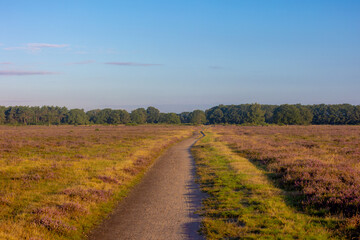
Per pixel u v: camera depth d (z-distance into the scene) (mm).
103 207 11086
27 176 15297
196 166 21500
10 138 47469
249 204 10641
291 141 37625
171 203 11641
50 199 11242
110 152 28141
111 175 16281
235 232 8000
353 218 8117
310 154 22891
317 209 9516
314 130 73438
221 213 9766
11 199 11023
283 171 16156
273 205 10219
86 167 18656
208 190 13359
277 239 7375
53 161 20891
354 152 23500
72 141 41750
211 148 33156
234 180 14945
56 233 8172
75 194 11852
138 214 10320
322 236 7402
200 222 9195
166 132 79688
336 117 185500
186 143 47594
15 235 7484
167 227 8867
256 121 186000
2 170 16500
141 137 54094
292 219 8812
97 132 76875
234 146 34094
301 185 12266
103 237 8281
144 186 15156
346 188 10586
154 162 24297
